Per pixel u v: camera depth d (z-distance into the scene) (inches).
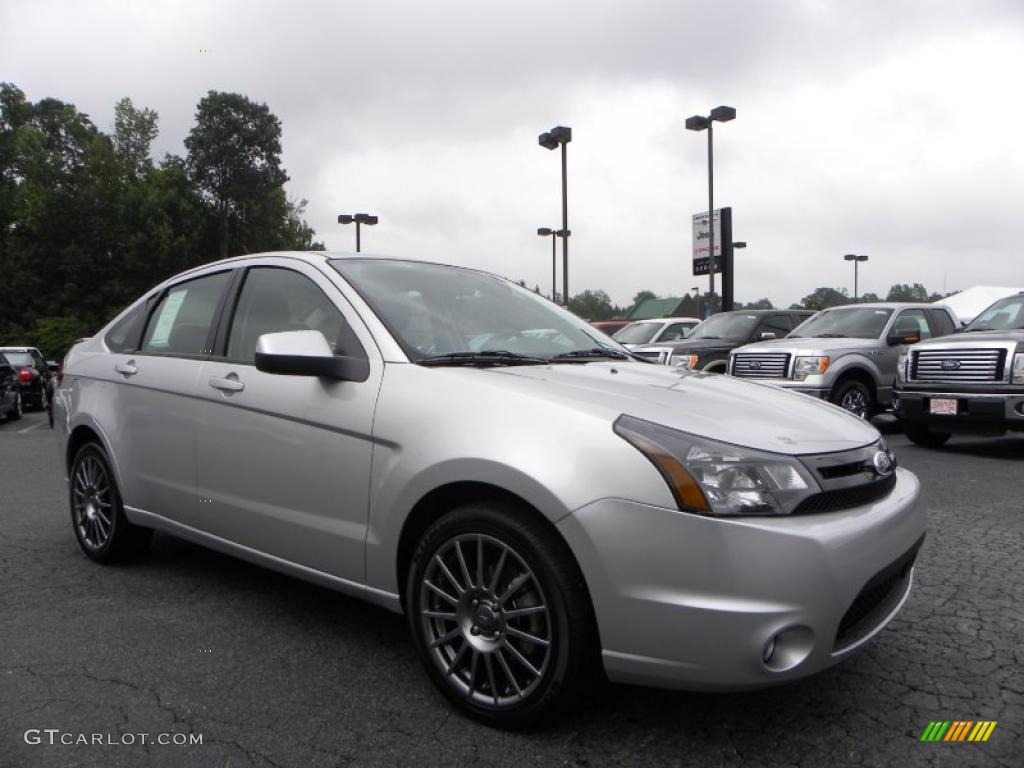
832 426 114.7
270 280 150.8
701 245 1014.4
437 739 104.0
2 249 1899.6
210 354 152.8
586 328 166.7
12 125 2000.5
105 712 110.7
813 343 424.5
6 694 116.0
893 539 104.5
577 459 99.2
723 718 109.6
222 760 98.7
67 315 1825.8
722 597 92.6
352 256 151.4
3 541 204.5
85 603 154.8
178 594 160.1
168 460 155.7
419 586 113.2
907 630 142.2
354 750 101.2
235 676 122.3
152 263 1932.8
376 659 129.0
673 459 96.1
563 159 935.7
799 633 94.0
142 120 2143.2
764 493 95.7
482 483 106.3
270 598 157.8
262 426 134.4
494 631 106.7
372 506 118.0
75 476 187.5
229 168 2092.8
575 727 107.0
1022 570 177.6
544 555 100.5
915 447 382.0
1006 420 326.0
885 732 106.0
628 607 95.4
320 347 124.3
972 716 110.3
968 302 1000.2
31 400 729.0
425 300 142.7
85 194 1918.1
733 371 441.7
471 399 111.0
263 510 134.9
